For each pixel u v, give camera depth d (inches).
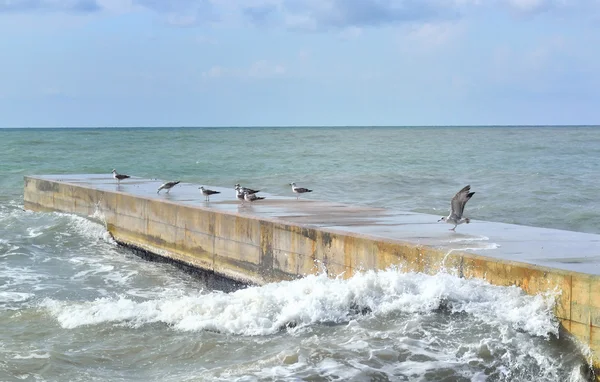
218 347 506.9
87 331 549.6
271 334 522.9
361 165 2305.6
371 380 439.8
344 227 678.5
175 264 863.7
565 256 542.6
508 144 4074.8
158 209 895.7
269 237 720.3
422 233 649.6
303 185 1688.0
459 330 494.9
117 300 653.9
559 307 485.4
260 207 837.2
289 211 799.1
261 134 6781.5
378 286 549.6
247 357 486.6
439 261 565.6
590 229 1074.1
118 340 530.3
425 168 2155.5
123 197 975.6
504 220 1146.0
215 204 865.5
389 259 602.2
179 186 1101.1
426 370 450.9
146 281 786.2
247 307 553.6
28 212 1186.6
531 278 503.5
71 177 1289.4
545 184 1635.1
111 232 1008.2
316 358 467.2
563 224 1112.8
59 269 826.2
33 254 900.6
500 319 500.1
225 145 3944.4
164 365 488.7
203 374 461.4
